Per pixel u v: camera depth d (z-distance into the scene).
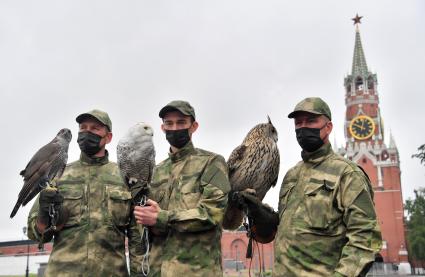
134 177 3.95
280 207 4.16
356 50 72.44
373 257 3.40
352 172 3.75
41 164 4.56
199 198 4.07
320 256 3.66
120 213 4.81
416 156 32.25
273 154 4.46
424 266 66.75
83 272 4.48
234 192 4.37
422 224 62.84
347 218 3.64
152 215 3.77
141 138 3.88
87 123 4.96
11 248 58.75
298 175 4.12
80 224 4.66
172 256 3.91
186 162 4.27
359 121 68.19
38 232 4.51
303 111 4.02
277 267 3.87
